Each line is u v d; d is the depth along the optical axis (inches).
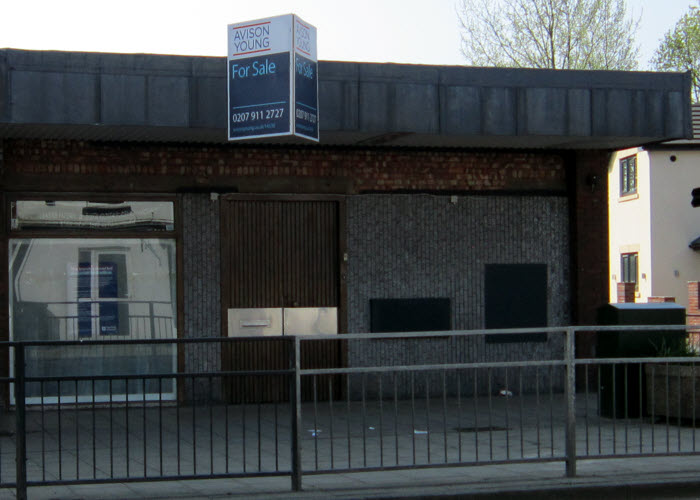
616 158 1346.0
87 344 283.1
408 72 457.4
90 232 493.0
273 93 417.4
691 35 1867.6
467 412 321.7
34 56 414.0
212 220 508.1
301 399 297.6
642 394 342.3
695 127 1251.2
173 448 290.8
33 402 285.3
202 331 505.4
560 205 559.5
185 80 429.7
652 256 1236.5
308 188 521.3
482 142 507.8
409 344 533.3
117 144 494.9
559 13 1515.7
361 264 528.1
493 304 546.9
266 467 300.8
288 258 519.2
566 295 559.2
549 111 478.0
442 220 540.7
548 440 334.6
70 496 286.7
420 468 303.4
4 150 478.9
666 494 303.7
